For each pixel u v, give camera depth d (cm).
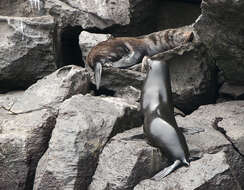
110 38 1664
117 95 1487
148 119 1186
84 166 1155
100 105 1265
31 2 1702
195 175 1072
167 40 1667
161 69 1254
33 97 1395
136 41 1669
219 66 1474
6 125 1288
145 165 1115
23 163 1235
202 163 1098
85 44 1638
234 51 1382
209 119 1335
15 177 1239
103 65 1559
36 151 1252
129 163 1105
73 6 1714
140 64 1572
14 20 1555
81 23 1705
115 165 1117
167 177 1085
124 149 1134
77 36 1781
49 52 1585
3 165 1243
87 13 1700
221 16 1303
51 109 1354
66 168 1141
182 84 1506
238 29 1316
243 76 1462
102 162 1143
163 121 1165
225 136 1259
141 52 1658
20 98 1410
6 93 1574
